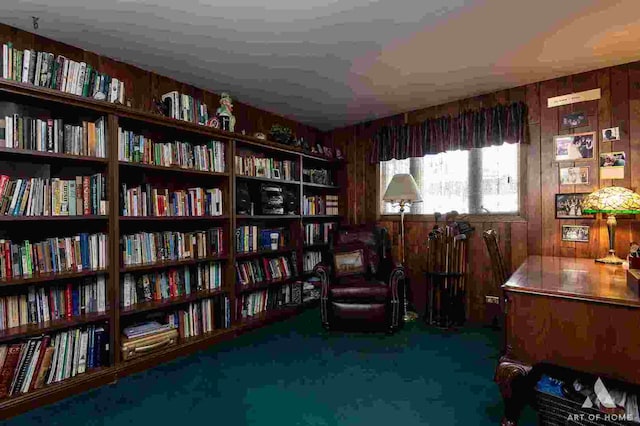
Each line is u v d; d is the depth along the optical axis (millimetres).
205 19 2105
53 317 2143
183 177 3111
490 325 3383
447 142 3646
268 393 2109
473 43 2424
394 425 1790
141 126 2680
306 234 4156
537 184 3178
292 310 3732
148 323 2672
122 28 2203
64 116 2338
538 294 1600
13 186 1971
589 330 1487
